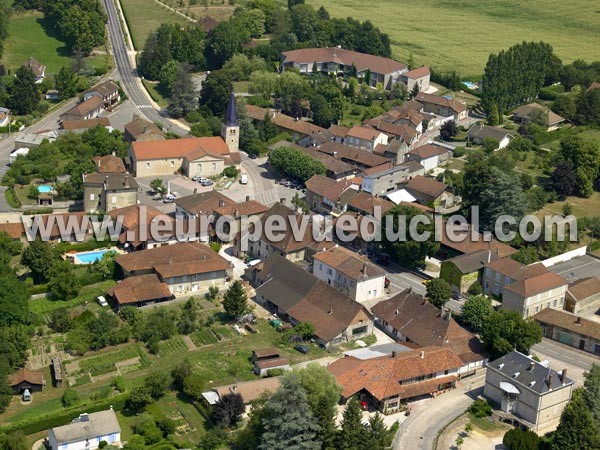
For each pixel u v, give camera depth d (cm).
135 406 16125
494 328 18475
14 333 17750
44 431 15562
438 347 18175
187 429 15775
